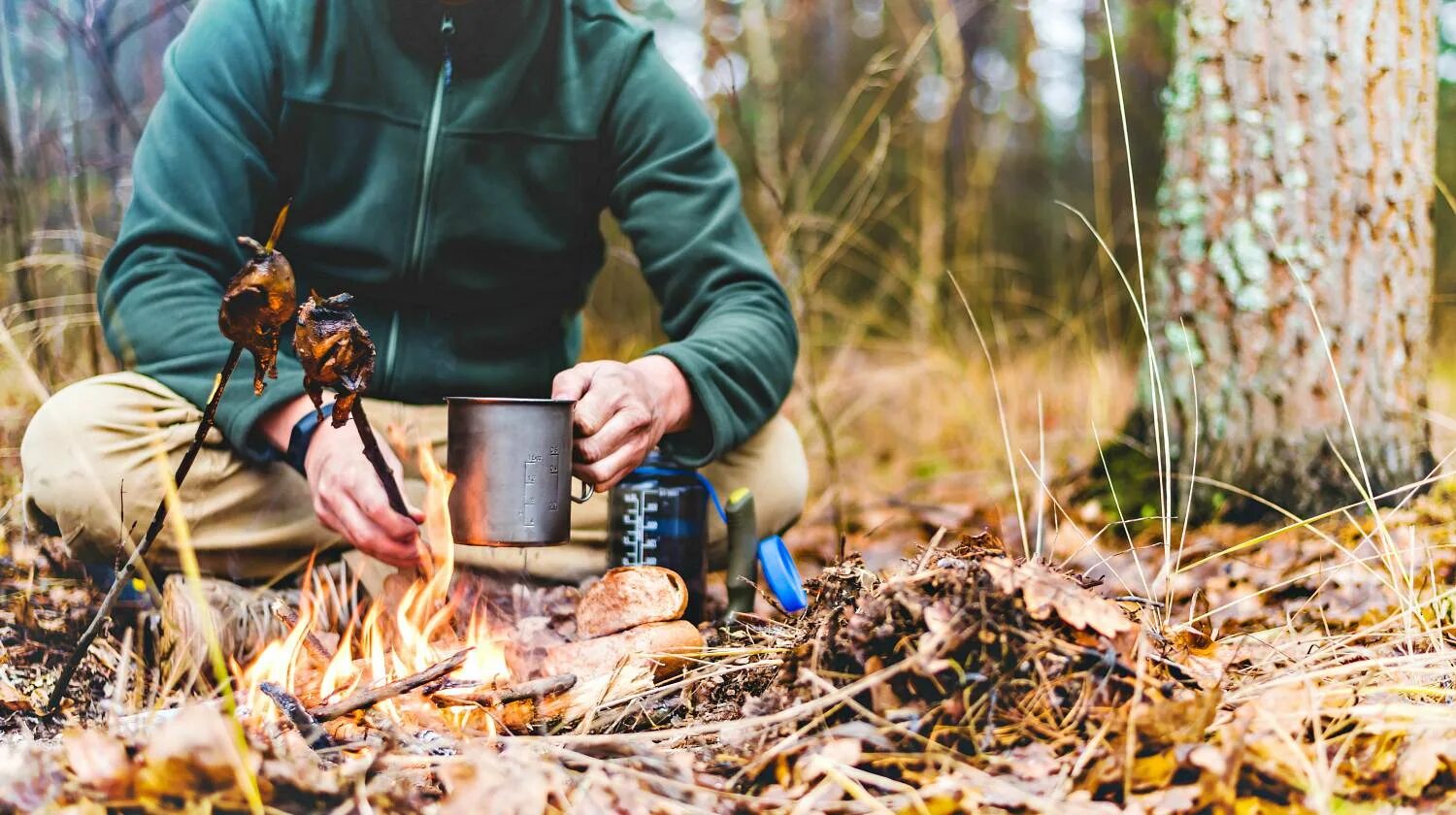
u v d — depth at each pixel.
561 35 2.16
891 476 3.96
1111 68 5.39
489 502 1.50
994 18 6.19
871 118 3.55
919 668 1.27
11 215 2.63
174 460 1.88
